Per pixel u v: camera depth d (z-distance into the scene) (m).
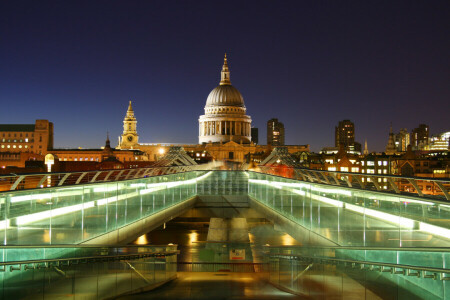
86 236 31.56
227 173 67.56
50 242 28.09
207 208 63.09
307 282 31.94
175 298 30.47
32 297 22.47
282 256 37.66
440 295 18.64
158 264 38.84
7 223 24.86
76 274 25.97
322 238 34.62
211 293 33.78
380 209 27.77
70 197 29.98
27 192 26.27
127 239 37.69
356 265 25.08
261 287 37.50
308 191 37.56
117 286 30.72
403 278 20.98
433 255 20.91
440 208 24.28
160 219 46.34
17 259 22.92
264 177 54.31
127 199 38.09
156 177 45.44
